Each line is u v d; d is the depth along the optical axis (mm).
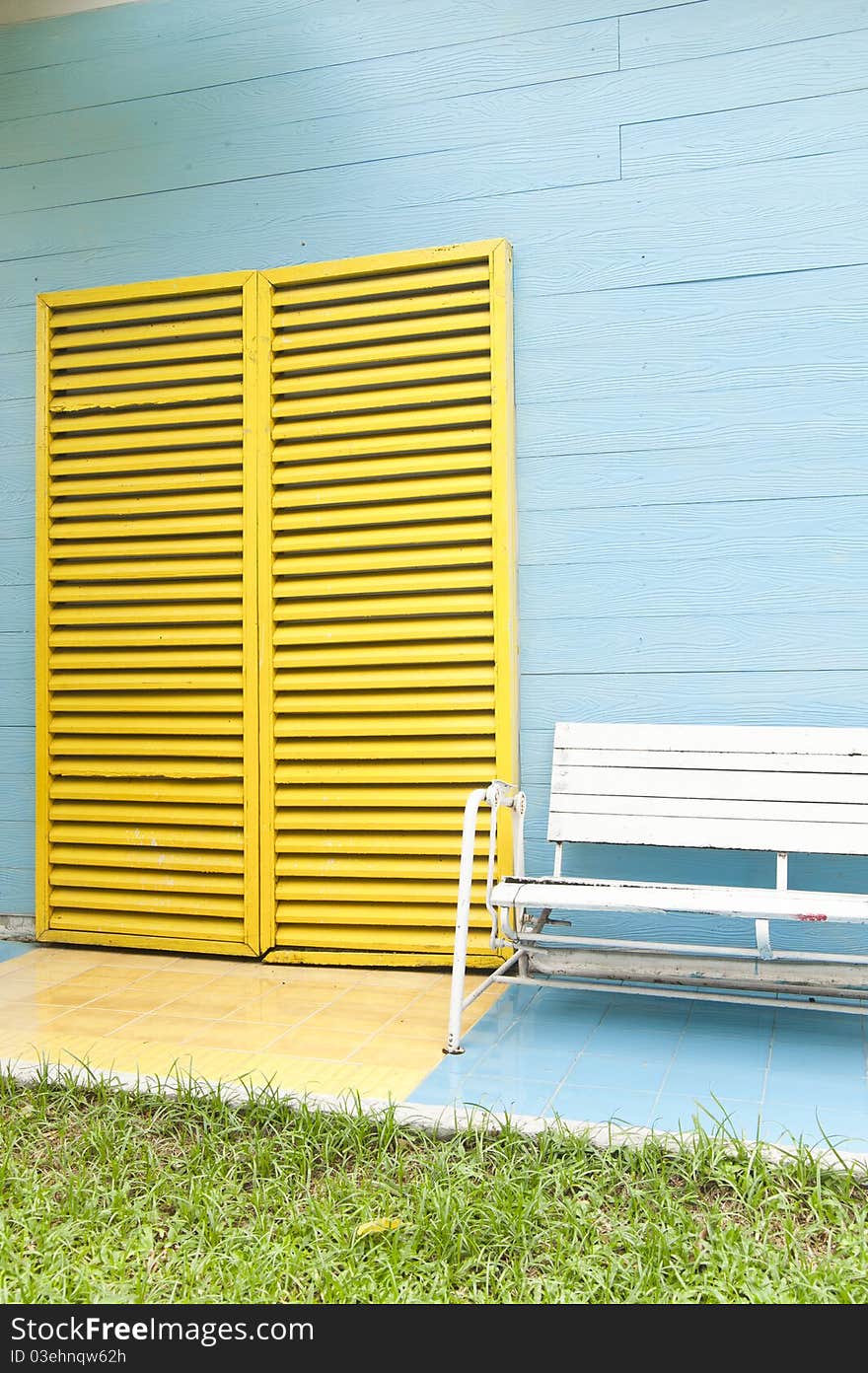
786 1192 2098
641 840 3311
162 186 4078
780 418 3445
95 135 4160
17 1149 2410
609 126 3617
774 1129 2383
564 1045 2963
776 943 3428
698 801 3295
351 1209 2113
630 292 3590
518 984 3547
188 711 3938
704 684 3506
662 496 3551
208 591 3900
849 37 3395
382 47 3846
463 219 3758
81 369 4105
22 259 4223
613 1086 2648
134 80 4117
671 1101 2551
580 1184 2189
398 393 3715
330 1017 3209
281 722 3816
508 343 3615
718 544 3498
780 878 3182
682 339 3539
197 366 3928
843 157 3396
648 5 3578
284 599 3855
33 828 4184
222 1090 2590
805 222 3428
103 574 4020
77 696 4066
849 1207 2100
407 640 3721
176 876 3947
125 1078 2689
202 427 3963
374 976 3666
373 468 3727
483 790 3104
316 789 3805
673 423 3543
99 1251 1989
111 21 4145
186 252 4047
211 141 4027
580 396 3631
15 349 4203
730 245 3494
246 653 3852
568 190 3654
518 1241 1987
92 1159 2355
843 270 3393
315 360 3789
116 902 3994
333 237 3889
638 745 3402
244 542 3861
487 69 3742
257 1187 2213
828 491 3398
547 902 2951
